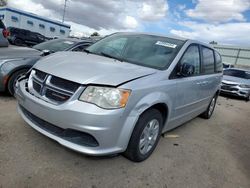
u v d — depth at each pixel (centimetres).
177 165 346
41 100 290
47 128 296
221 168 363
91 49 424
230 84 1108
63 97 277
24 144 327
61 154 317
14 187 246
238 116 754
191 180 314
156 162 342
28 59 502
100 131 266
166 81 338
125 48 399
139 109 292
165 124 367
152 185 288
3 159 288
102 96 268
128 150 309
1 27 679
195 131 517
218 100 1018
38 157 303
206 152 411
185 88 387
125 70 312
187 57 400
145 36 427
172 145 413
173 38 419
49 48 606
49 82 293
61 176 274
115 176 291
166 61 362
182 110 411
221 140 490
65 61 326
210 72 529
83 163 306
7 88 490
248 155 434
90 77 279
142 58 370
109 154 283
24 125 382
